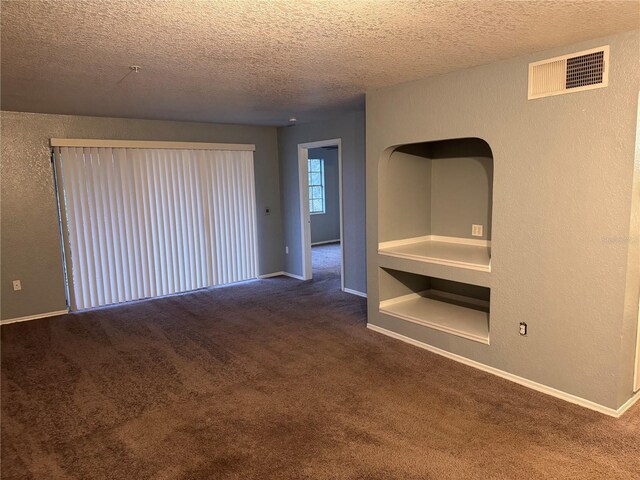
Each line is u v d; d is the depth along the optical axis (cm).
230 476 226
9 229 487
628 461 229
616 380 267
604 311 268
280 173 698
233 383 331
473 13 213
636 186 254
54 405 303
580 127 267
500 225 316
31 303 503
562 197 280
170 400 307
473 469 226
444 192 446
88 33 232
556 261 287
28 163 490
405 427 266
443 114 343
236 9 203
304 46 262
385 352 384
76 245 518
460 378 329
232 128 638
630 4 203
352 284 594
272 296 584
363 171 550
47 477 228
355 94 418
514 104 298
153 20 215
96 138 524
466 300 450
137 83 350
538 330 302
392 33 242
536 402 291
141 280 568
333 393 312
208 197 619
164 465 236
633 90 244
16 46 252
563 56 270
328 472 227
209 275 629
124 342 423
